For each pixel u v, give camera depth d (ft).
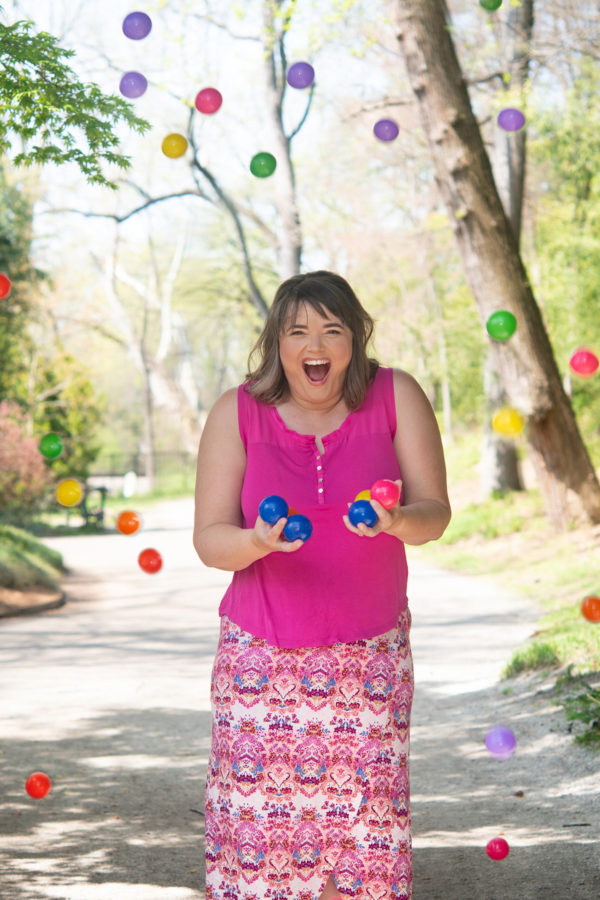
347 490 8.70
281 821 8.30
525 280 47.83
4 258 77.00
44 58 15.31
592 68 61.72
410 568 55.52
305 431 8.89
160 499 143.13
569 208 76.28
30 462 74.79
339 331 8.63
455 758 18.65
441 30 44.11
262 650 8.40
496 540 58.70
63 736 21.31
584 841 13.65
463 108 44.83
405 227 98.68
